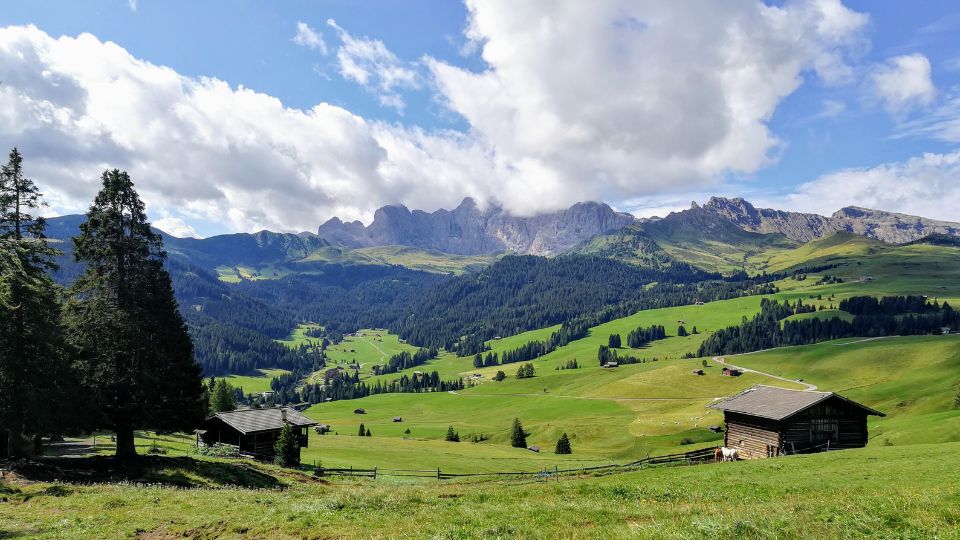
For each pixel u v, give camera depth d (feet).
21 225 128.26
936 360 597.52
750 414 190.60
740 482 93.30
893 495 62.34
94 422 131.95
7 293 114.83
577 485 90.48
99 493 97.09
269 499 92.94
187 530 71.15
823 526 47.01
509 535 52.70
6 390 118.21
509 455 308.40
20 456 126.11
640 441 412.77
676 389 655.35
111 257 139.03
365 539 57.21
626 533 48.55
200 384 152.76
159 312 143.02
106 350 134.10
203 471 139.23
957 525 44.52
